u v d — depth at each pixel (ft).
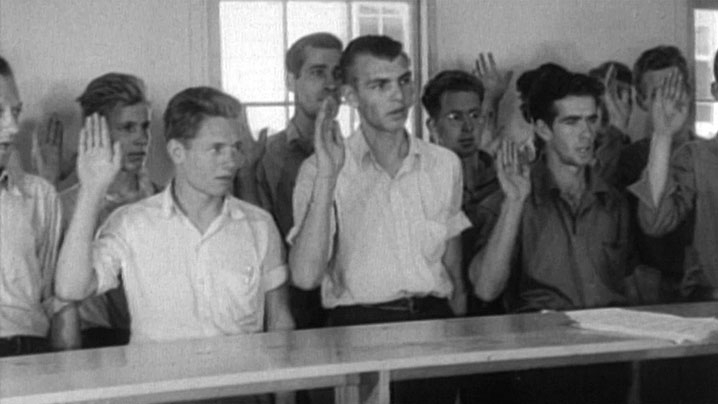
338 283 13.24
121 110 12.06
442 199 13.66
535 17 14.06
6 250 11.54
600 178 14.43
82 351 10.95
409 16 13.43
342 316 13.26
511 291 14.08
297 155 12.94
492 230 13.93
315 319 13.12
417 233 13.56
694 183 14.90
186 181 12.38
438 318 13.69
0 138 11.57
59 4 11.85
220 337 11.82
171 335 12.32
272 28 12.79
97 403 9.46
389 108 13.34
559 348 10.41
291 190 12.92
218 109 12.50
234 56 12.62
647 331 11.10
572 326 11.80
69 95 11.87
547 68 14.12
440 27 13.57
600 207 14.43
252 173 12.71
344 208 13.23
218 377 9.26
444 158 13.66
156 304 12.25
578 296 14.35
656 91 14.67
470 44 13.74
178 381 9.14
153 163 12.23
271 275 12.83
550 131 14.17
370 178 13.33
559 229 14.24
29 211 11.64
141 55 12.19
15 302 11.59
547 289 14.23
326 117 13.07
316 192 13.03
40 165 11.73
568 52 14.24
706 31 14.89
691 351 11.30
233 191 12.62
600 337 10.96
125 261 12.09
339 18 13.10
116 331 12.07
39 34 11.77
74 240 11.80
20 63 11.69
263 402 12.55
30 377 9.43
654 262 14.75
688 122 14.84
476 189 13.85
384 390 9.94
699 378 14.82
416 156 13.53
